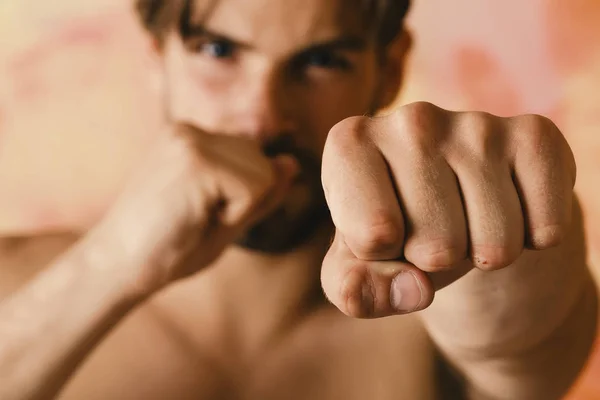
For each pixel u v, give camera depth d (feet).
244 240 2.35
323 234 2.43
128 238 1.65
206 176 1.59
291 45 2.14
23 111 3.84
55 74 3.82
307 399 2.29
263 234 2.33
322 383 2.31
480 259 0.98
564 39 3.56
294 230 2.35
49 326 1.75
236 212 1.61
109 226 1.72
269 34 2.12
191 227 1.61
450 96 3.66
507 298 1.34
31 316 1.77
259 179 1.62
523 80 3.61
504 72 3.62
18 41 3.80
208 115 2.20
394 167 1.01
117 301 1.71
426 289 0.96
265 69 2.15
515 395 1.62
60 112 3.84
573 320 1.53
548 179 1.02
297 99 2.18
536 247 1.01
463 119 1.05
